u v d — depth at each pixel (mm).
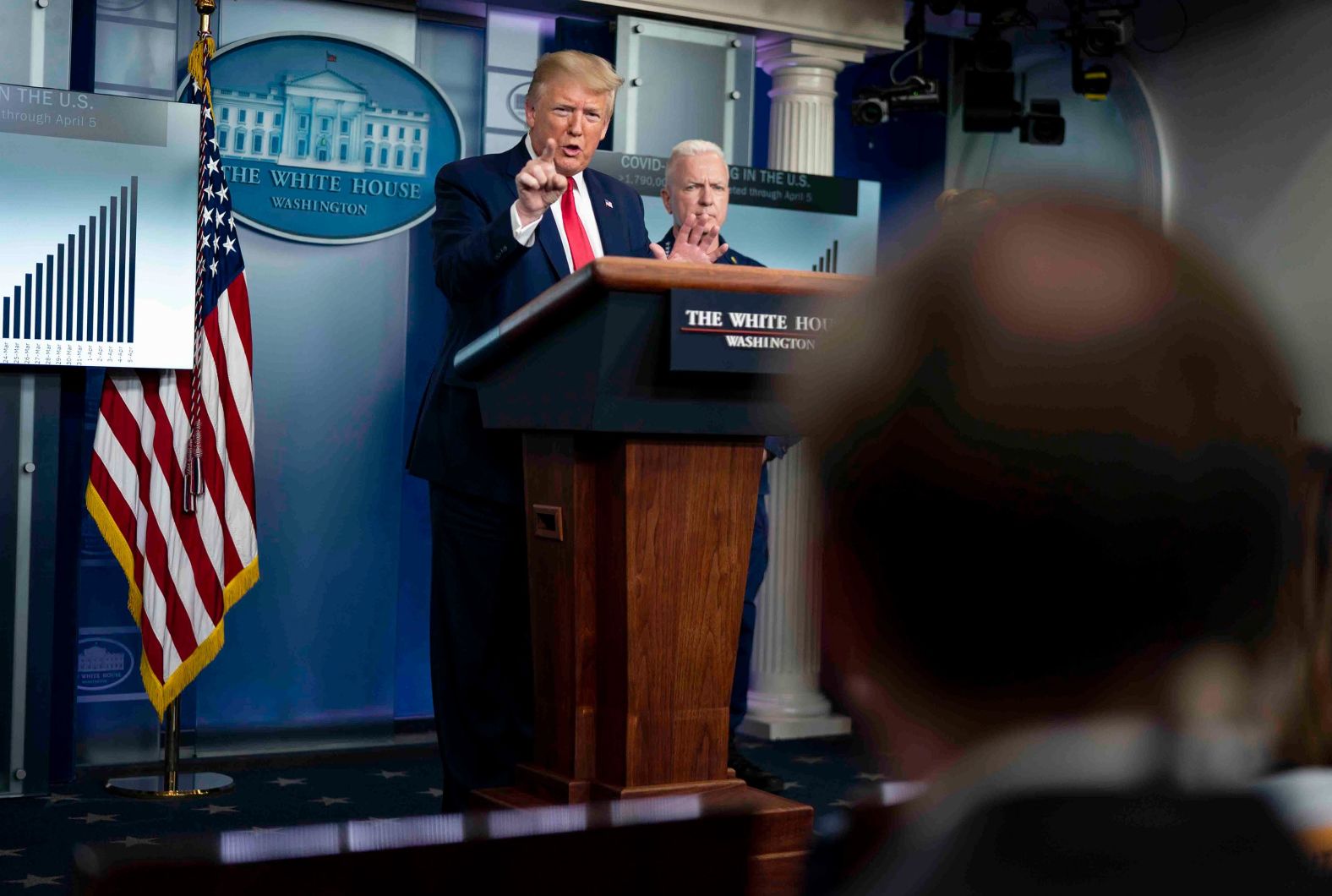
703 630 2166
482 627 3262
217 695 5113
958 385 316
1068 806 311
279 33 5156
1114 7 6820
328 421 5285
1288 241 7508
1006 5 6504
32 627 4367
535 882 725
